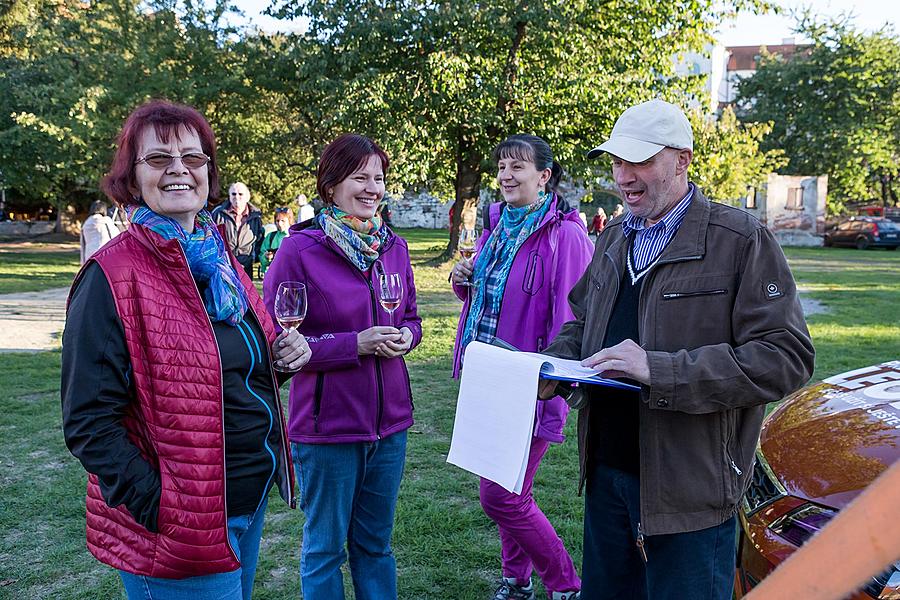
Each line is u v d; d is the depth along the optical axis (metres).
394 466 2.85
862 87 36.28
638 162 2.13
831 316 11.59
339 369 2.65
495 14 16.42
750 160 22.78
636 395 2.27
